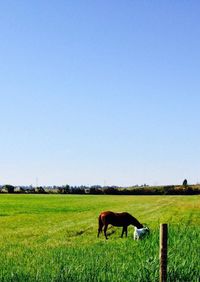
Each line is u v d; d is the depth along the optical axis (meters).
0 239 32.22
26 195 144.00
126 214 32.78
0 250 25.17
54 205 82.75
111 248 22.39
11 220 49.47
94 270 15.34
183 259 16.12
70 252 20.78
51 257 19.48
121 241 26.80
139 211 64.56
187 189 164.50
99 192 175.50
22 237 33.44
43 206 79.00
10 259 20.59
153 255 17.78
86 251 21.12
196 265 15.58
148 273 14.70
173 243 20.22
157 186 174.38
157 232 25.83
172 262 15.62
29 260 19.95
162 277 13.16
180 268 15.09
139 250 19.86
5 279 15.12
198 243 20.38
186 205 79.94
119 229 38.69
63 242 29.47
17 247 26.80
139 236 27.19
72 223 45.53
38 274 15.52
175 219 48.16
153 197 129.88
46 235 34.38
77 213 61.16
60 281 14.60
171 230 25.19
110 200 107.56
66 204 86.88
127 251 20.30
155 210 66.50
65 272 15.27
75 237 32.94
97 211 65.31
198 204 83.44
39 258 19.91
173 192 165.38
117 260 17.61
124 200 107.50
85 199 114.06
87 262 17.00
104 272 14.95
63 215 57.25
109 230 38.09
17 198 116.19
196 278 14.73
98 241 29.36
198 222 43.88
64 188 180.62
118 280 14.16
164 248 13.20
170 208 71.00
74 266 16.16
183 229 25.95
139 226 32.84
